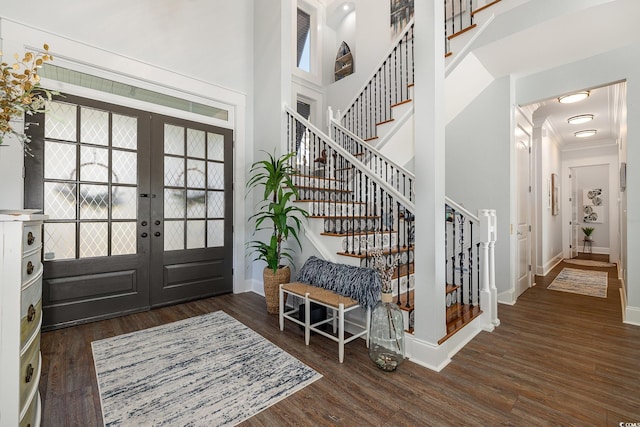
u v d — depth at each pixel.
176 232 3.38
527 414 1.57
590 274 5.25
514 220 3.73
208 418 1.53
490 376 1.94
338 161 4.45
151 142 3.19
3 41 2.37
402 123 3.59
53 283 2.63
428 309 2.08
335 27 6.25
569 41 2.87
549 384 1.85
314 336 2.55
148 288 3.16
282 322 2.66
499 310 3.33
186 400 1.68
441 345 2.08
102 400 1.67
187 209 3.46
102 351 2.25
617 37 2.81
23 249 1.18
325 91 6.10
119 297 2.98
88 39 2.78
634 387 1.82
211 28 3.65
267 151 3.82
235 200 3.87
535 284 4.57
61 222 2.67
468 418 1.54
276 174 3.11
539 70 3.52
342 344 2.11
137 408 1.60
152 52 3.17
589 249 7.91
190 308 3.25
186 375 1.93
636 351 2.29
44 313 2.59
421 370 2.01
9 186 2.35
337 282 2.47
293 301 3.21
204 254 3.59
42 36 2.54
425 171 2.09
